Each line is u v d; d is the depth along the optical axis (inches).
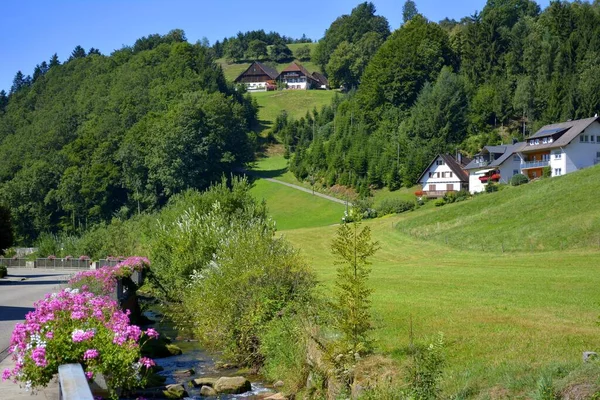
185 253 1355.8
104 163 5359.3
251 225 1279.5
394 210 3831.2
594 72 4909.0
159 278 1473.9
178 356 959.6
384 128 5733.3
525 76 5595.5
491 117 5497.1
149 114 5974.4
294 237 3203.7
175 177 5147.6
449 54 6437.0
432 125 5241.1
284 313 843.4
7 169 6053.2
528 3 7667.3
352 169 5059.1
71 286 959.0
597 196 2372.0
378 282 1363.2
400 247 2522.1
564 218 2237.9
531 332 692.7
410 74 6053.2
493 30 6195.9
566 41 5634.8
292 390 693.9
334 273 1729.8
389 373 537.6
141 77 7185.0
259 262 928.3
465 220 2662.4
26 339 503.5
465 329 725.3
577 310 876.0
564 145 3649.1
